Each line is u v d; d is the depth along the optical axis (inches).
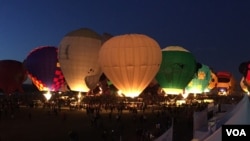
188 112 1918.1
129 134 1262.3
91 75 2455.7
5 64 2849.4
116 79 2034.9
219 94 4347.9
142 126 1451.8
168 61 2544.3
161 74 2561.5
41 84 2822.3
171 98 2598.4
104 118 1726.1
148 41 2032.5
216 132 377.7
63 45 2486.5
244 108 383.2
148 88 3075.8
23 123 1539.1
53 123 1549.0
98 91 2945.4
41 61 2792.8
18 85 2871.6
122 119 1684.3
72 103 2475.4
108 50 2027.6
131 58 1969.7
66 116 1800.0
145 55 1982.0
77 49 2436.0
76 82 2469.2
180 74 2532.0
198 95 3553.2
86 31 2500.0
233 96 3858.3
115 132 1299.2
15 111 2034.9
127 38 2016.5
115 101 2544.3
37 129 1364.4
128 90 2032.5
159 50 2066.9
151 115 1867.6
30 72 2849.4
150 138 1098.1
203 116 719.1
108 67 2028.8
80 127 1430.9
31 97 3105.3
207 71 3545.8
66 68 2471.7
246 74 2928.2
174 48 2618.1
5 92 2849.4
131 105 2322.8
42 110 2145.7
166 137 512.4
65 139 1160.2
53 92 2815.0
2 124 1498.5
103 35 2549.2
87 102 2514.8
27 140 1130.7
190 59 2583.7
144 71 1990.7
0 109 1985.7
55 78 2780.5
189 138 1163.3
